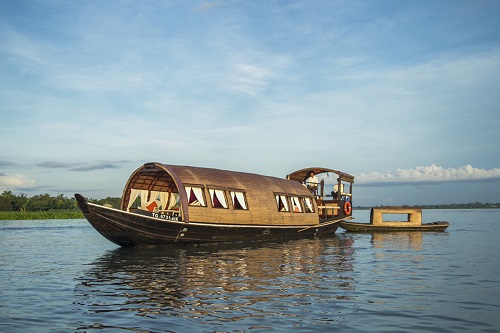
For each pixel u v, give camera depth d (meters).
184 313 9.45
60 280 13.61
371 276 13.98
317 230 31.64
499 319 9.06
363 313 9.48
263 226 26.19
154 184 26.25
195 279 13.40
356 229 36.94
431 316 9.26
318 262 17.27
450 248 22.97
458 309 9.83
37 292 11.77
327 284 12.59
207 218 23.09
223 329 8.35
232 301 10.50
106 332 8.23
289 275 14.13
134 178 24.92
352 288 12.02
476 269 15.50
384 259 18.28
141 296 11.10
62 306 10.18
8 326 8.64
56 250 22.88
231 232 24.52
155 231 21.61
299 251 21.31
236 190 25.31
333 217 34.19
